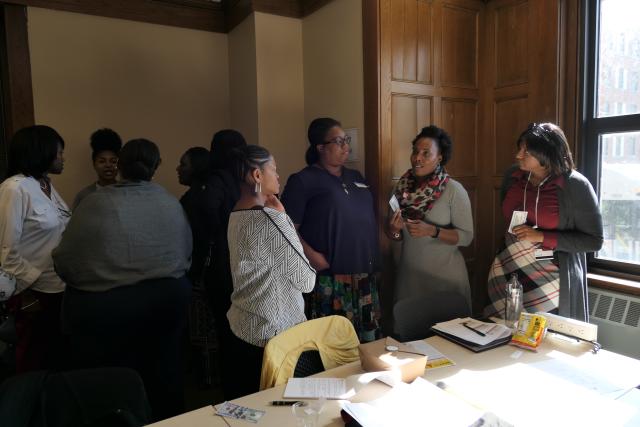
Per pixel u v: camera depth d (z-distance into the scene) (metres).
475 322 1.80
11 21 2.85
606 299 2.32
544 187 1.98
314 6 2.97
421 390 1.29
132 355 1.79
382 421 1.13
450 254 2.30
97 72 3.14
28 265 1.92
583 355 1.57
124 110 3.25
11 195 1.87
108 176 2.85
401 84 2.53
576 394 1.30
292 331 1.54
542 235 1.93
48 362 2.13
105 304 1.65
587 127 2.48
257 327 1.54
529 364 1.49
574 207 1.91
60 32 3.00
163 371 1.88
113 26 3.17
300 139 3.21
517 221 1.97
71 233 1.62
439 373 1.44
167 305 1.77
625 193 2.37
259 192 1.59
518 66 2.65
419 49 2.58
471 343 1.63
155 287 1.74
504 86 2.73
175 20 3.37
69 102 3.06
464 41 2.75
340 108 2.80
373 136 2.51
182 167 2.74
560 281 1.96
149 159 1.78
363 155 2.63
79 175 3.13
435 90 2.66
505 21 2.71
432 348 1.63
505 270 2.11
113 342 1.72
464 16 2.74
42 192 2.00
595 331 1.61
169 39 3.37
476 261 2.92
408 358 1.41
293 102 3.17
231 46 3.48
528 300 2.01
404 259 2.40
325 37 2.89
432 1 2.61
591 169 2.48
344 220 2.18
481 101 2.85
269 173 1.60
